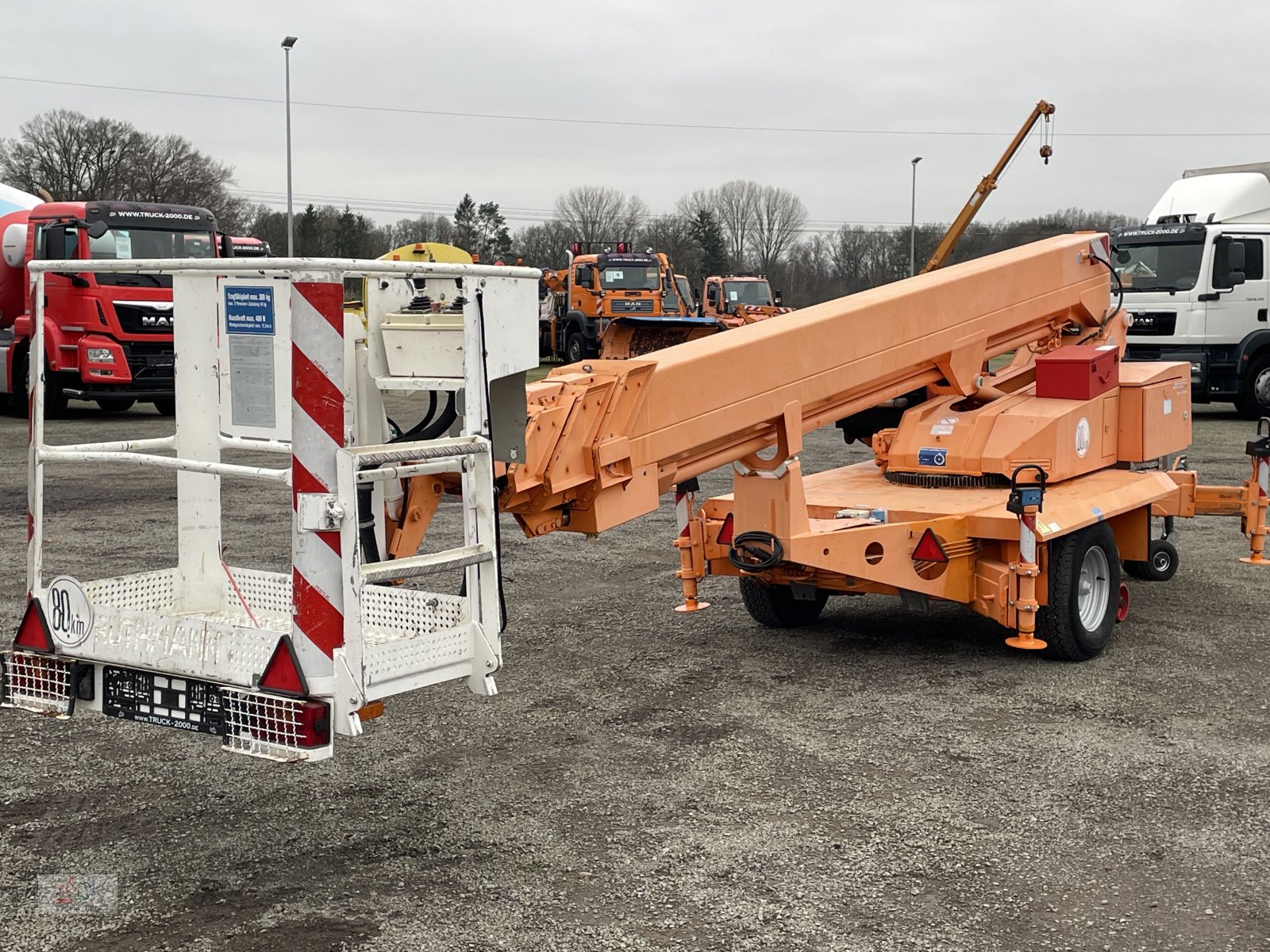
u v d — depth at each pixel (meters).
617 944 3.62
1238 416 20.61
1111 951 3.56
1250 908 3.84
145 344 18.36
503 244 84.69
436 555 3.96
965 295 6.99
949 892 3.96
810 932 3.69
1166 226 19.64
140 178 77.38
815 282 82.44
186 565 5.04
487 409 4.09
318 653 3.71
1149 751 5.28
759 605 7.38
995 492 7.06
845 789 4.86
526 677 6.48
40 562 4.43
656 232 85.75
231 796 4.82
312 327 3.62
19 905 3.88
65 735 5.53
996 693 6.16
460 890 3.98
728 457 5.83
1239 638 7.21
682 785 4.92
